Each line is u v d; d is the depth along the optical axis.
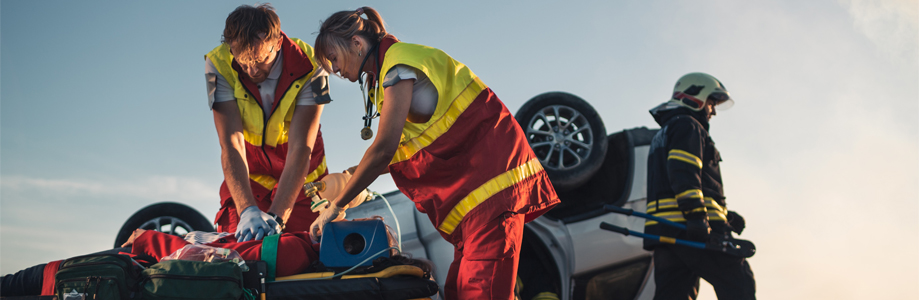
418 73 1.55
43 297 1.39
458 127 1.57
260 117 2.16
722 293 3.44
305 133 2.15
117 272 1.29
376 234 1.66
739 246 3.39
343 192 1.62
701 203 3.41
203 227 4.41
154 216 4.40
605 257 4.09
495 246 1.53
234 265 1.37
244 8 1.92
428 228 3.61
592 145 4.36
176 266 1.33
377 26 1.68
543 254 4.02
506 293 1.55
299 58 2.10
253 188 2.28
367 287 1.48
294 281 1.48
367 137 1.74
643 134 4.50
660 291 3.63
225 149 2.09
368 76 1.71
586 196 4.42
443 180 1.63
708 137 3.71
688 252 3.46
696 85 3.86
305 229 2.31
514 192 1.56
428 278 1.67
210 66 2.11
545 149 4.46
